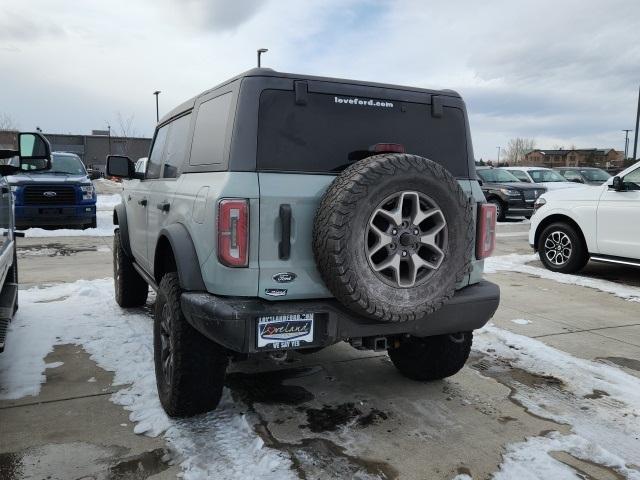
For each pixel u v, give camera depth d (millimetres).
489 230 3504
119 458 2867
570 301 6656
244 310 2758
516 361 4473
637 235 7438
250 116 2924
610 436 3236
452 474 2789
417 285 2896
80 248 10273
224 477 2697
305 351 3236
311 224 2902
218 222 2787
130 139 51500
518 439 3168
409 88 3404
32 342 4648
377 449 3021
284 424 3285
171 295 3188
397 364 4059
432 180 2844
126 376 3938
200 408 3227
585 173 18328
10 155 4016
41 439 3051
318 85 3096
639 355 4699
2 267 4207
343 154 3123
